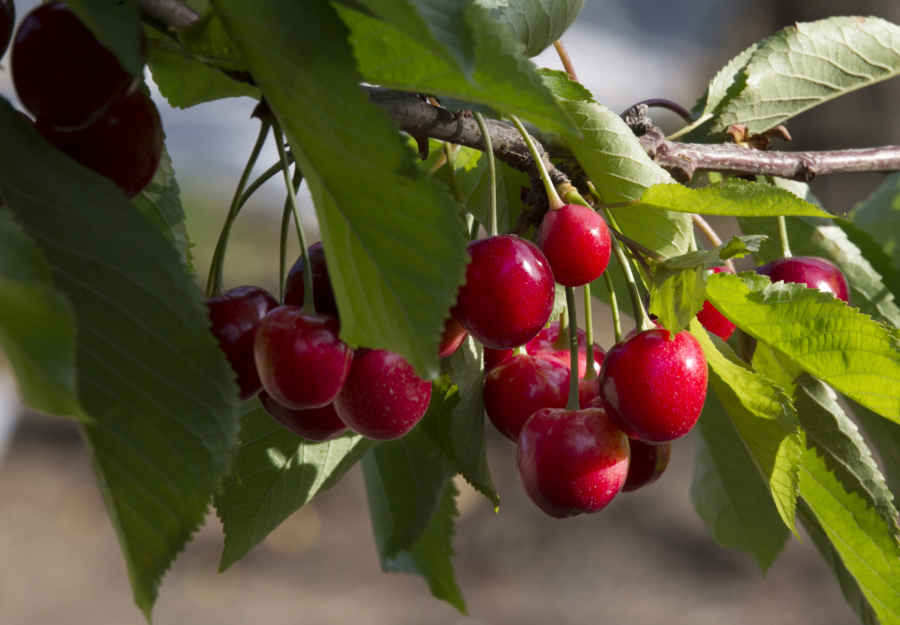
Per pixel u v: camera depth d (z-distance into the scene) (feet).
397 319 1.76
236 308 1.90
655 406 1.92
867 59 2.27
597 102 1.97
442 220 1.73
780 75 2.26
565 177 2.00
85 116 1.77
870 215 2.51
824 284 2.10
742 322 1.96
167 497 1.74
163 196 1.94
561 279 1.93
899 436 2.19
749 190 1.92
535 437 1.97
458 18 1.68
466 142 2.00
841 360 1.94
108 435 1.73
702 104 2.28
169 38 1.83
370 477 2.29
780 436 1.96
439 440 2.03
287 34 1.72
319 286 1.92
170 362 1.73
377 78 1.77
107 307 1.72
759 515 2.40
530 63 1.72
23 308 1.62
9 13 1.79
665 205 1.96
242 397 1.92
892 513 2.01
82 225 1.72
